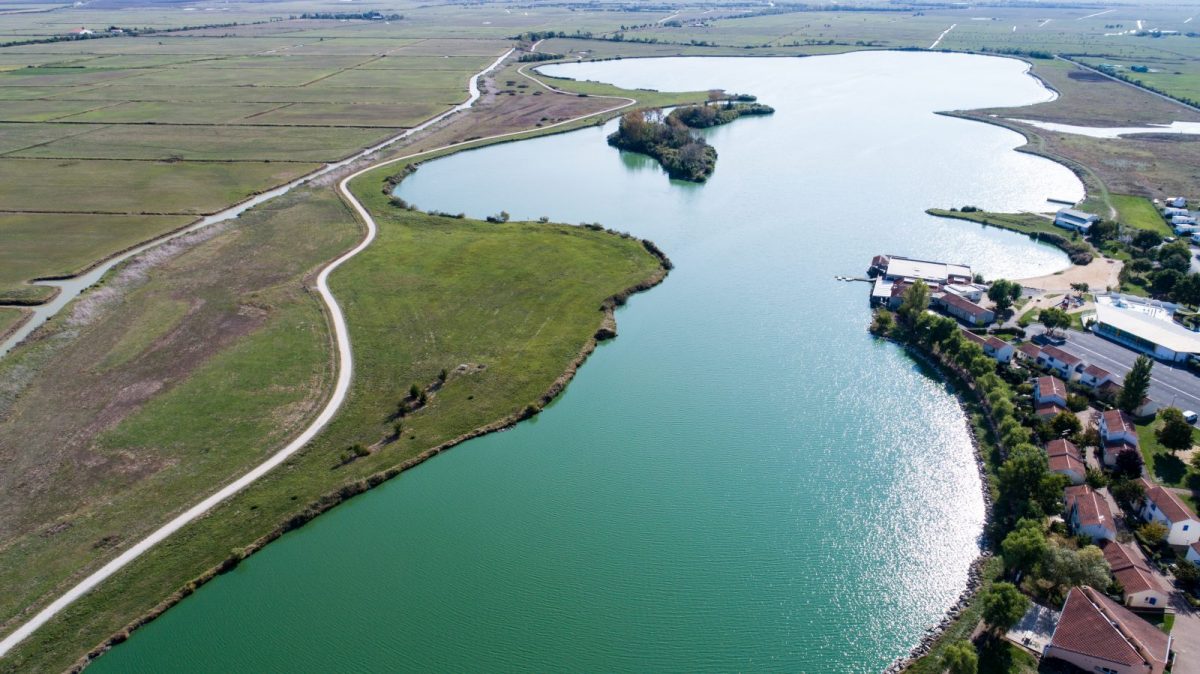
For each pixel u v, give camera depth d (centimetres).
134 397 11981
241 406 11794
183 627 8394
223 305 14938
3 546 9131
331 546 9456
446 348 13562
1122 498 9488
